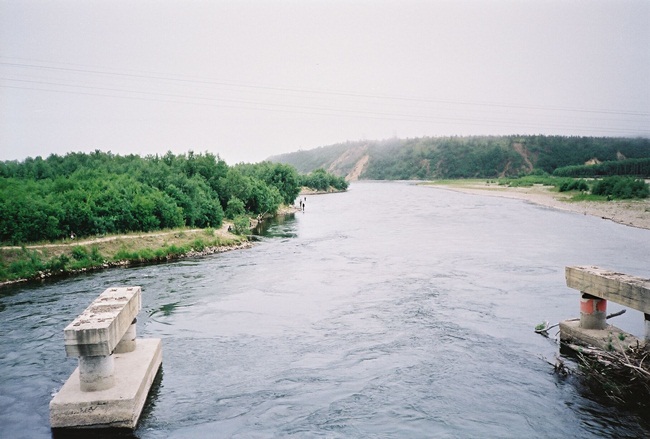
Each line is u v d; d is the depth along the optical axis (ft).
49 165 171.53
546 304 65.87
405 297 70.90
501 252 110.01
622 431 33.71
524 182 447.01
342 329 57.06
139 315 63.87
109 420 33.42
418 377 43.14
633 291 40.42
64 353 49.88
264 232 165.58
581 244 120.67
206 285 82.02
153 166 167.32
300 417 36.27
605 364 40.29
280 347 51.31
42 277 89.56
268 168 293.23
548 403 38.04
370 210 257.96
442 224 176.04
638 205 204.13
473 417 35.96
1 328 58.34
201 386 41.73
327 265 100.32
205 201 151.02
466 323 58.18
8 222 98.27
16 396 39.96
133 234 117.70
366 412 36.94
